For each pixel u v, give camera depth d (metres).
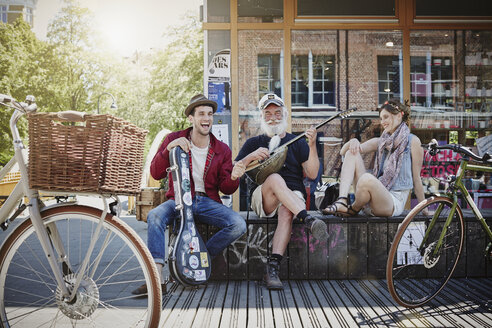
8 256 2.41
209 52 5.94
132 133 2.27
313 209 5.47
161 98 27.52
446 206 3.28
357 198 3.70
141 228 7.98
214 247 3.47
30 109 2.31
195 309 3.04
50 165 2.15
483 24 6.04
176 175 3.25
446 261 3.37
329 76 6.05
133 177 2.29
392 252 3.01
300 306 3.08
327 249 3.75
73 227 5.60
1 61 26.77
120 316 2.80
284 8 5.98
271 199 3.66
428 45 6.07
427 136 6.11
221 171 3.66
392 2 6.03
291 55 6.02
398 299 2.97
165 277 3.89
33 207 2.33
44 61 27.47
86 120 2.13
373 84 6.07
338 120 6.07
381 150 3.95
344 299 3.22
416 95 6.09
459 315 2.89
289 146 3.88
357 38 6.05
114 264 4.46
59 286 2.33
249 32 5.98
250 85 5.98
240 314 2.93
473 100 6.12
